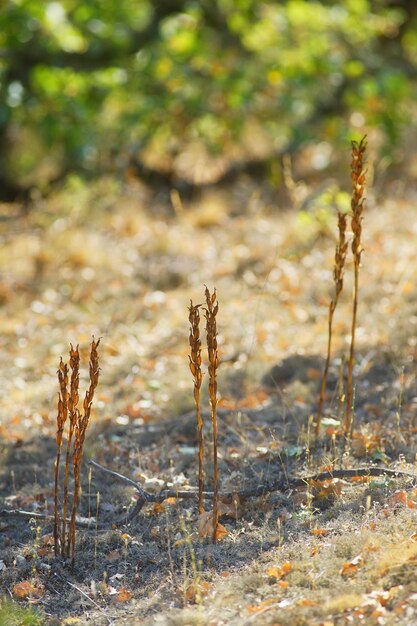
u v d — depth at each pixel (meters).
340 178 13.53
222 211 12.75
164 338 8.62
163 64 12.82
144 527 5.05
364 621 3.60
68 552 4.75
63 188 14.07
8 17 11.96
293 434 6.05
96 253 11.18
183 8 15.12
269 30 13.30
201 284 10.09
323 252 10.34
